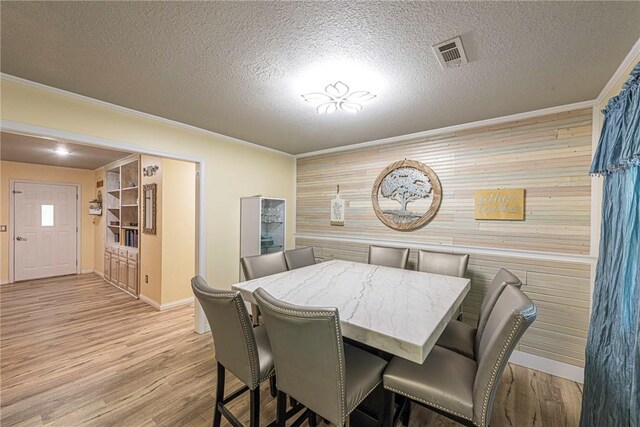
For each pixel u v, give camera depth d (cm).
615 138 147
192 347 281
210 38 149
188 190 415
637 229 126
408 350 119
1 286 499
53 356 260
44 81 198
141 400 200
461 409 127
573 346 230
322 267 284
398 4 123
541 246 246
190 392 210
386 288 205
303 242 428
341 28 140
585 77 187
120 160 493
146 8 127
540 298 245
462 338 189
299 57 166
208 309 153
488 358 122
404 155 331
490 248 271
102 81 198
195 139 310
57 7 126
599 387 153
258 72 184
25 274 538
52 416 183
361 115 262
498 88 204
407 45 153
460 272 261
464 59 166
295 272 259
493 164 271
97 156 463
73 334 308
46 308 390
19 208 530
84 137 226
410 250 324
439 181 303
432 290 200
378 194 350
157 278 391
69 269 588
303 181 433
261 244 367
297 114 262
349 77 189
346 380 137
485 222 275
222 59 169
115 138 244
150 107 246
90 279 552
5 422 178
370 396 185
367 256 359
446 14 129
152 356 263
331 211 398
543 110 243
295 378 133
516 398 206
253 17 132
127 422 179
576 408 195
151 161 409
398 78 190
